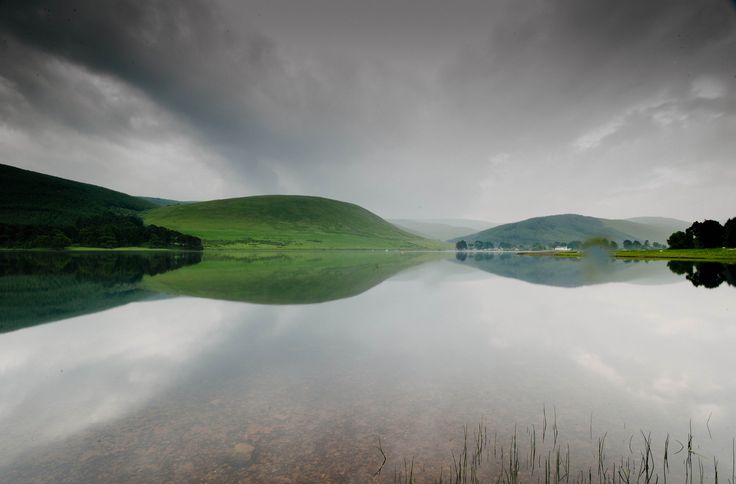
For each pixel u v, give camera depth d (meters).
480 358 11.88
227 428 7.36
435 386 9.55
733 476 6.01
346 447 6.71
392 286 31.23
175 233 148.75
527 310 20.19
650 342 13.82
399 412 8.08
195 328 15.77
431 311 19.78
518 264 67.12
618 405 8.52
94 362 11.40
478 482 5.80
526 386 9.59
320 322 17.03
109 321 16.92
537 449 6.73
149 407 8.31
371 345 13.33
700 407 8.45
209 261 69.69
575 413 8.11
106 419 7.76
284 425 7.48
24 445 6.78
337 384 9.66
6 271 42.03
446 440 6.98
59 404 8.48
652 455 6.60
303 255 114.94
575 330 15.64
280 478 5.82
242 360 11.59
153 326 16.05
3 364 11.21
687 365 11.29
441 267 57.09
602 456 6.55
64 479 5.80
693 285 31.14
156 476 5.86
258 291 27.34
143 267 50.56
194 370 10.73
